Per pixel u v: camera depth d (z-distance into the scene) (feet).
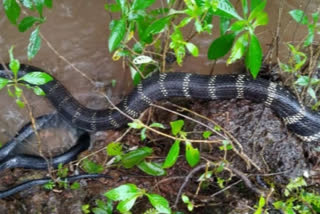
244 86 4.92
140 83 5.09
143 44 4.64
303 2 5.50
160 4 5.43
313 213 4.42
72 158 5.04
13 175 4.99
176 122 4.10
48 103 5.33
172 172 4.78
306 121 4.83
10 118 5.26
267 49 5.35
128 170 4.86
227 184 4.67
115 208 4.62
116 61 5.43
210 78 5.01
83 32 5.53
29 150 5.15
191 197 4.61
